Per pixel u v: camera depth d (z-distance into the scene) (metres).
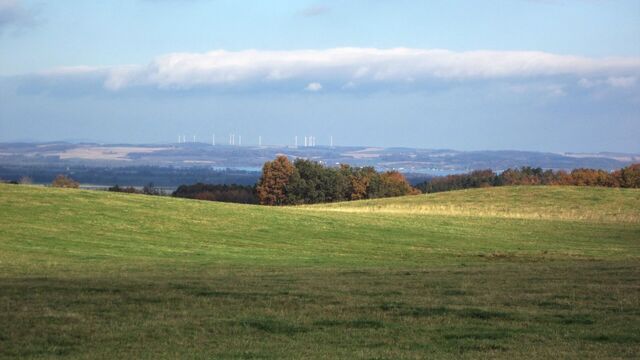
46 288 33.75
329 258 61.56
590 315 28.77
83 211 82.88
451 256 65.94
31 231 68.69
